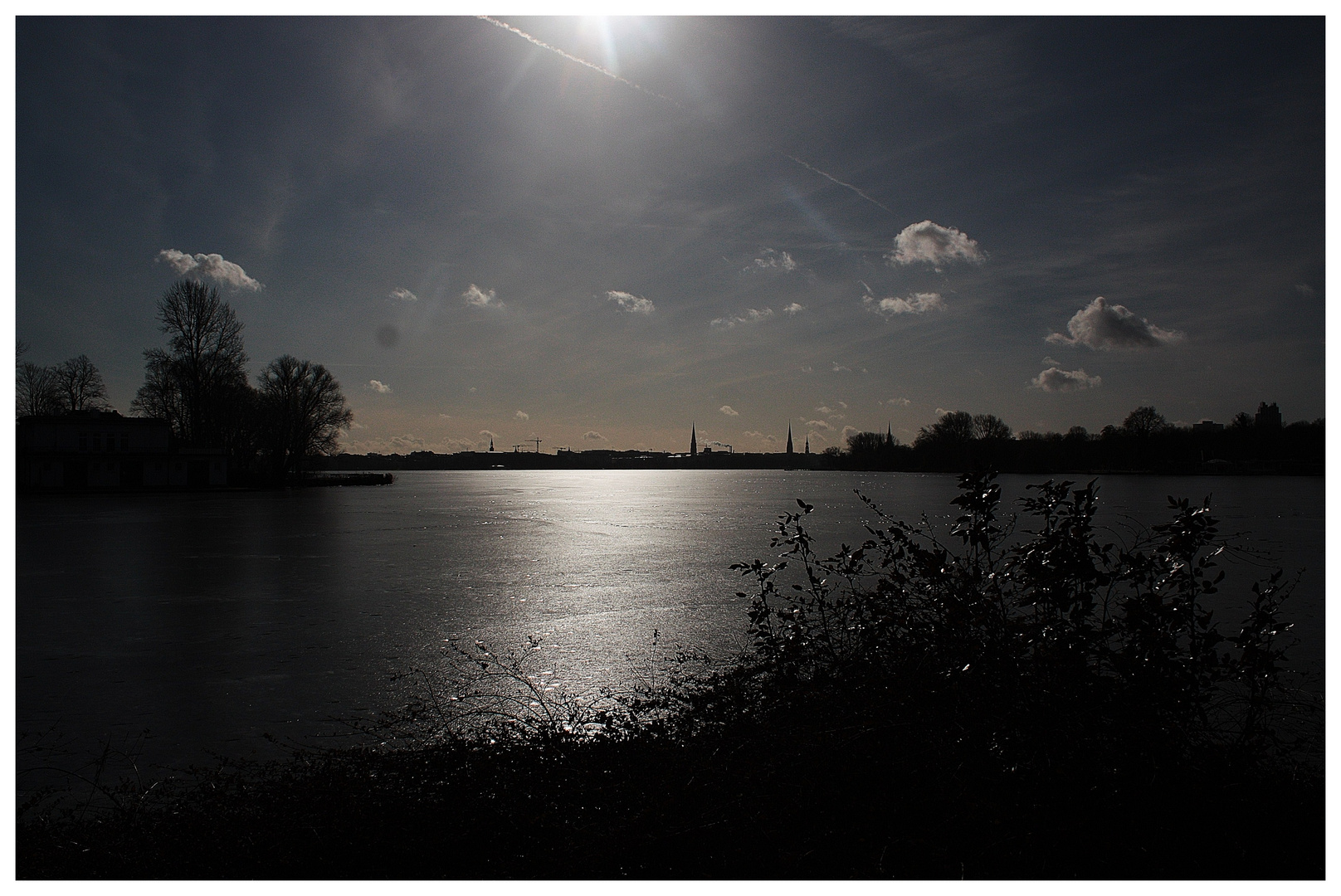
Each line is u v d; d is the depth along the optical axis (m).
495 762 5.85
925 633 5.45
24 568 22.67
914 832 4.46
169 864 4.73
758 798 4.75
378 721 9.10
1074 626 5.08
